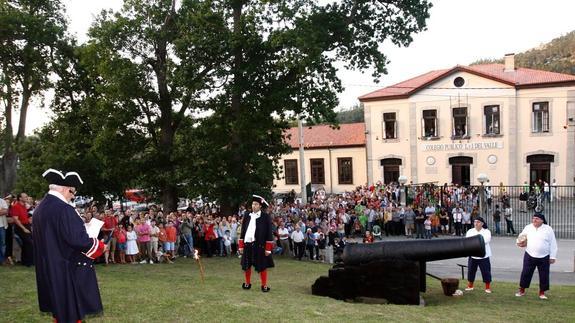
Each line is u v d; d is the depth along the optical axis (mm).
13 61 27859
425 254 10344
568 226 26625
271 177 24531
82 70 27312
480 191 28234
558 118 37531
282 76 21828
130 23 21234
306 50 19500
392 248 10469
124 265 15703
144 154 23969
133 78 21344
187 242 19031
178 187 24172
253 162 22953
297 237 20234
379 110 42156
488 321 8391
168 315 7312
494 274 16812
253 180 23453
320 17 21453
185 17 21016
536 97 37938
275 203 29484
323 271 15969
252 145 23500
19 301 7934
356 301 10188
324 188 47125
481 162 39469
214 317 7305
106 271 13859
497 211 26844
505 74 40812
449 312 9109
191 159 23125
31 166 28000
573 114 37125
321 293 10484
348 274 10352
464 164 40031
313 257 20406
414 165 41188
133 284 10383
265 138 24547
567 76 37875
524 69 42094
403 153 41562
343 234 23656
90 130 27031
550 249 10977
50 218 4484
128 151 23828
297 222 21297
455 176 40344
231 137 23547
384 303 10000
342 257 10750
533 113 38188
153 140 24344
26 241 12047
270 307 8156
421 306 9820
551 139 37750
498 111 38875
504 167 38875
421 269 11383
